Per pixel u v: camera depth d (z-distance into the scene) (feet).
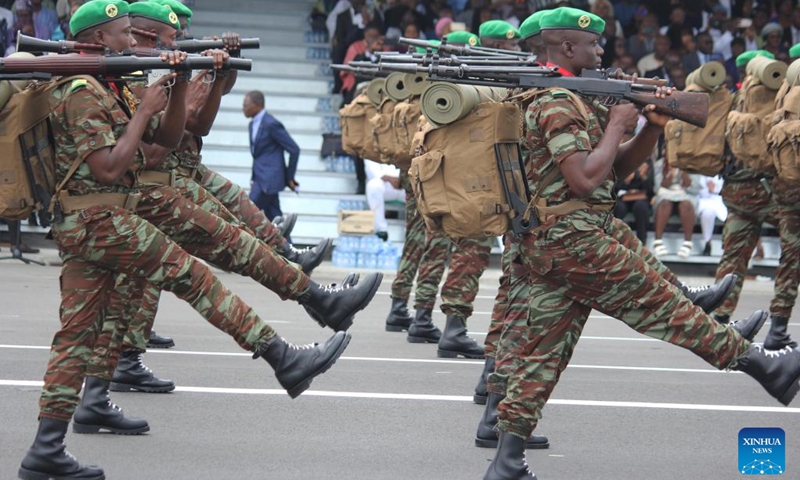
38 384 30.58
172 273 21.67
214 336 40.14
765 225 67.97
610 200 21.35
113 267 21.58
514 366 23.70
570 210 20.86
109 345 25.90
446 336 37.01
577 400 30.96
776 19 75.77
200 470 23.30
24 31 71.77
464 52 28.50
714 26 74.84
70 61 21.26
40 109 21.39
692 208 66.18
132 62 21.39
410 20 73.92
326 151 72.79
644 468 24.30
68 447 24.76
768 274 67.72
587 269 20.66
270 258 26.00
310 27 81.82
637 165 22.27
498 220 21.93
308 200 70.59
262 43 80.23
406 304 43.14
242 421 27.55
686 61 73.10
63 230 21.44
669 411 29.78
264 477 22.91
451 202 22.27
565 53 21.97
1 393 29.43
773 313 37.70
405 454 25.02
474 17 73.92
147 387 30.32
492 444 25.68
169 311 46.34
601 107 21.57
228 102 76.54
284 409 28.89
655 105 21.09
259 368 34.09
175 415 27.96
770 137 34.65
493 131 22.04
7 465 23.06
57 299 48.42
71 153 21.43
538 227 20.99
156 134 22.91
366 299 26.27
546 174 21.12
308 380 22.50
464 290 36.76
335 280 59.72
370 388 31.73
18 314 43.73
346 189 72.43
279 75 78.69
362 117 43.96
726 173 40.45
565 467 24.32
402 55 27.07
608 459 24.99
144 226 21.62
